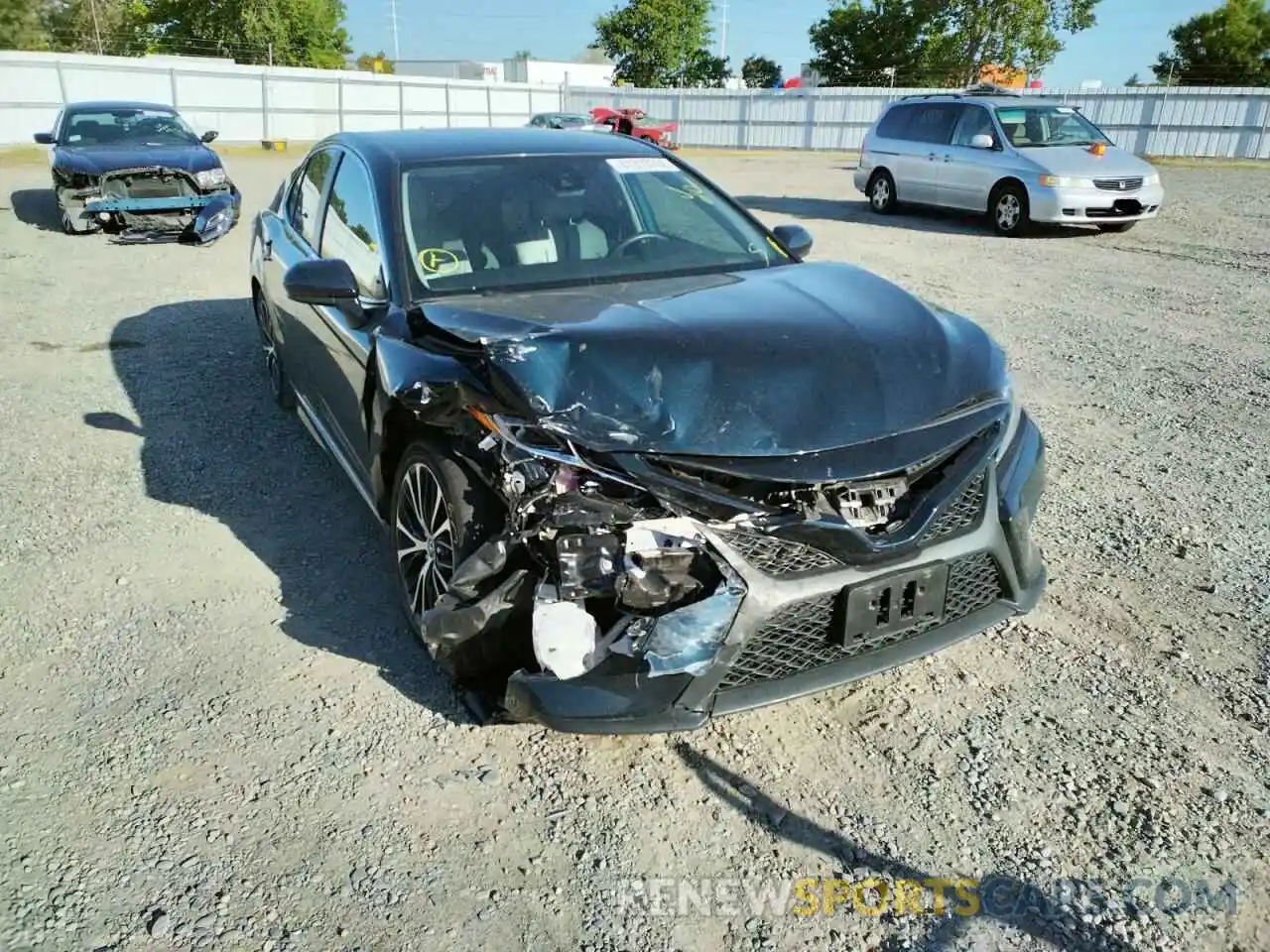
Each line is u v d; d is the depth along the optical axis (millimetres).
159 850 2543
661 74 53812
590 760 2889
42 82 27016
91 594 3779
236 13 49625
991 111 13117
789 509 2646
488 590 2770
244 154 27094
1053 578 3869
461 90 36531
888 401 2834
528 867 2500
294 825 2627
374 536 4238
